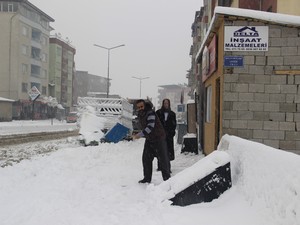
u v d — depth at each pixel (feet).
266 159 15.87
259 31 29.99
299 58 29.60
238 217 15.69
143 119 26.25
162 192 19.99
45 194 22.35
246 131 30.09
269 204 14.28
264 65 29.99
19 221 17.11
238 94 30.19
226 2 67.36
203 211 17.65
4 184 25.44
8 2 207.41
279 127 29.84
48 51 255.91
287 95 29.78
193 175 19.66
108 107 63.46
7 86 205.77
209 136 39.55
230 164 19.95
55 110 249.75
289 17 29.07
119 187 24.70
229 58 30.27
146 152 26.37
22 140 67.00
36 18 230.89
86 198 21.53
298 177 12.38
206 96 44.42
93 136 56.44
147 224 16.17
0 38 206.80
